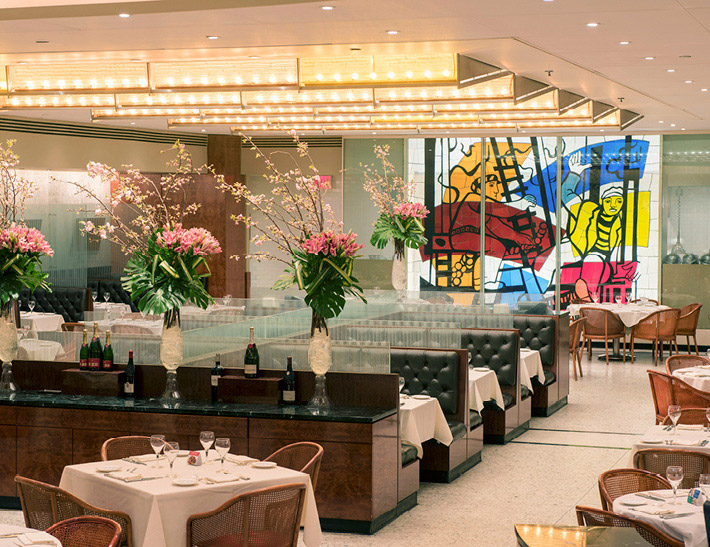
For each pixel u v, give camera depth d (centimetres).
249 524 497
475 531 662
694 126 1551
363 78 962
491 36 784
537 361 1094
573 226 1698
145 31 758
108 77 1016
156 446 530
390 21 719
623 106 1293
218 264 1659
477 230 1706
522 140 1683
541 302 1194
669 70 974
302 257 696
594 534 427
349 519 654
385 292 1253
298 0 646
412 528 669
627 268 1684
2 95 1041
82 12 695
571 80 1056
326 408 682
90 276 1571
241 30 754
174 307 702
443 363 840
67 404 701
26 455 710
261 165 1725
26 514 506
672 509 482
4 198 1160
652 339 1493
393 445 685
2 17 709
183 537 503
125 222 1603
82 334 769
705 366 969
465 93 1066
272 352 718
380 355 697
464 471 845
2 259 759
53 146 1439
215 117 1407
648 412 1132
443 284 1723
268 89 980
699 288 1656
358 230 1723
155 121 1456
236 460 569
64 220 1524
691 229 1655
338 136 1705
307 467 559
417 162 1712
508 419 975
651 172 1666
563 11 686
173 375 718
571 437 998
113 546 429
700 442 628
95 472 543
